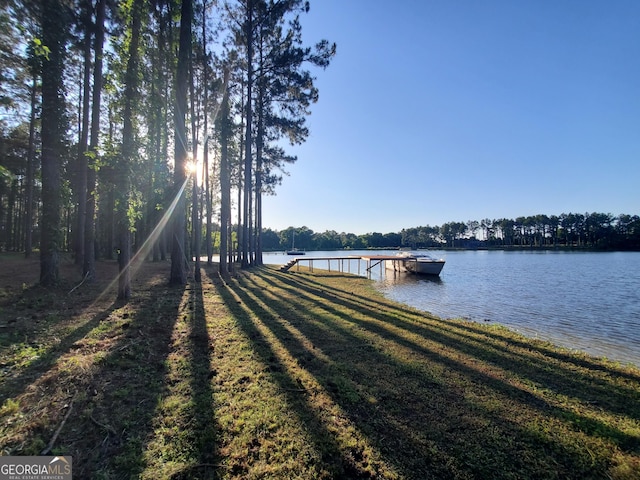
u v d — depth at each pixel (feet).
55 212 27.53
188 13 30.96
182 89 31.60
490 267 100.27
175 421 9.23
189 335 17.35
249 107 52.34
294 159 71.31
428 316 26.94
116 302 24.12
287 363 14.12
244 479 7.18
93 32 29.66
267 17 49.85
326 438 8.75
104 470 7.23
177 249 35.53
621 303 39.11
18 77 30.66
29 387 10.39
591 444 8.92
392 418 9.91
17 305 21.21
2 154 48.11
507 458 8.23
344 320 23.20
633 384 13.33
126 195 24.34
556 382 13.32
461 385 12.57
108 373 11.93
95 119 30.83
